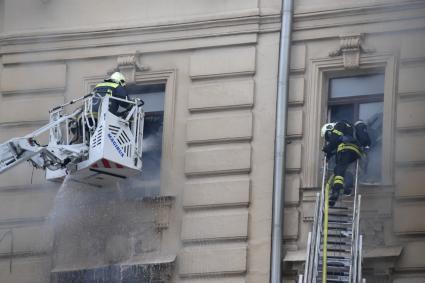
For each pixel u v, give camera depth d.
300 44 44.88
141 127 43.50
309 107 44.25
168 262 43.59
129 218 44.78
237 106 44.88
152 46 46.41
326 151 42.41
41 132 43.31
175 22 46.25
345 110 44.50
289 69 44.59
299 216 43.25
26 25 48.06
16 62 47.78
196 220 44.09
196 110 45.31
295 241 43.06
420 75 43.38
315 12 44.81
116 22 47.03
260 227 43.47
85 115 43.12
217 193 44.19
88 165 42.72
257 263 43.12
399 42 43.94
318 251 40.56
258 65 45.09
